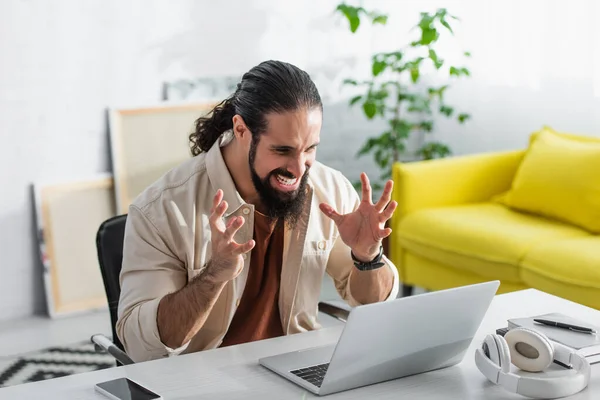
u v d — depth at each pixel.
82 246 4.10
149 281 1.94
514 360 1.65
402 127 4.61
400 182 3.94
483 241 3.56
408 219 3.92
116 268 2.08
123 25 4.13
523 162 3.90
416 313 1.57
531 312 2.04
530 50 4.52
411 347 1.63
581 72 4.30
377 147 4.98
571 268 3.21
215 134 2.08
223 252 1.71
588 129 4.30
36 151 4.00
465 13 4.78
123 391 1.59
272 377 1.68
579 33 4.28
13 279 4.02
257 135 1.87
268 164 1.88
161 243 1.98
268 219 2.07
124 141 4.16
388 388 1.63
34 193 3.99
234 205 2.03
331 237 2.19
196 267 2.01
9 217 3.98
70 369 3.43
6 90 3.90
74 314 4.08
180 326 1.83
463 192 4.04
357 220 1.94
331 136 4.87
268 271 2.11
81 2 4.01
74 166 4.11
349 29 4.81
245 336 2.11
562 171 3.68
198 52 4.36
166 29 4.25
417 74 4.49
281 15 4.59
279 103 1.83
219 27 4.40
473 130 4.89
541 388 1.56
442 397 1.59
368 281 2.04
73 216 4.08
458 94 4.92
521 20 4.53
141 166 4.21
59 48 3.99
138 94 4.22
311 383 1.62
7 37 3.86
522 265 3.40
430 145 4.83
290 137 1.84
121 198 4.16
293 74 1.87
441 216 3.84
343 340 1.52
